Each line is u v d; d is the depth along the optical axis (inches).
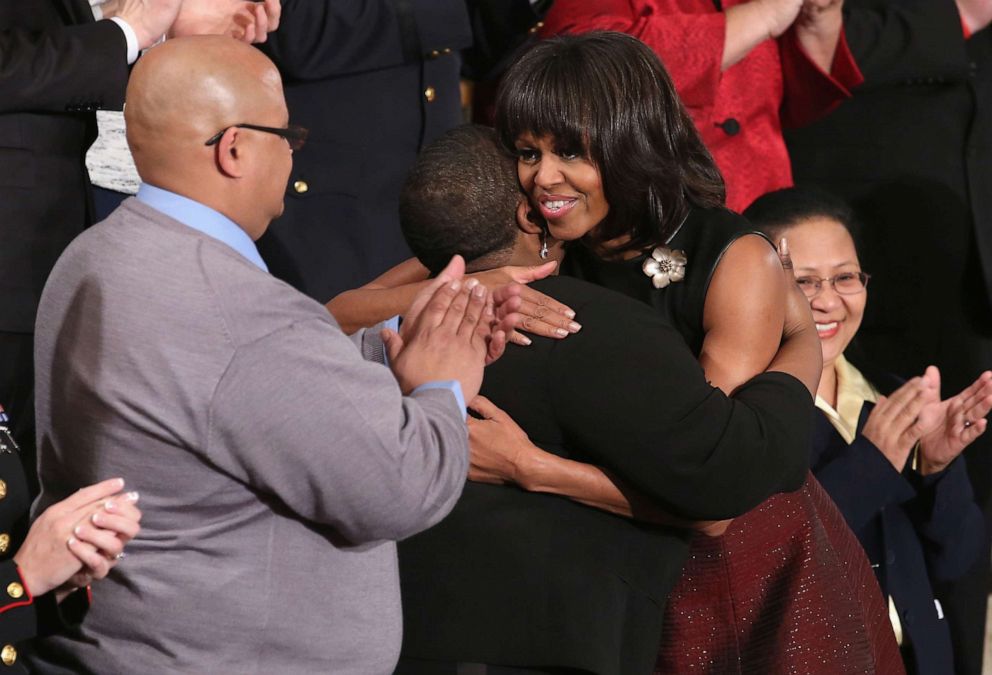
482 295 328.2
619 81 341.1
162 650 310.3
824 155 634.2
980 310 635.5
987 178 630.5
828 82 571.5
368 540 307.7
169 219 311.7
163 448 302.0
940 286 632.4
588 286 340.8
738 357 343.9
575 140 339.6
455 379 322.7
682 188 350.9
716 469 323.9
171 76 312.7
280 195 326.0
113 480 298.2
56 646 320.8
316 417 296.5
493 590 335.0
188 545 307.7
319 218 511.5
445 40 519.8
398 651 323.0
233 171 315.0
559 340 331.3
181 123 311.4
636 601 342.3
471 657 334.0
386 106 520.4
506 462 336.5
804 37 572.4
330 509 300.5
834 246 489.4
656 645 347.3
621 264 357.7
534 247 359.6
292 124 509.7
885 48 611.2
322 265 512.1
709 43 542.0
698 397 325.7
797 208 494.6
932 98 625.9
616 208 350.0
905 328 636.1
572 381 328.5
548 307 334.3
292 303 305.0
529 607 332.8
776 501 378.9
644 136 342.3
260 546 309.0
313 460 296.5
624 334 329.4
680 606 369.4
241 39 483.2
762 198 505.7
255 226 323.6
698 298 348.2
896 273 633.6
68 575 301.1
